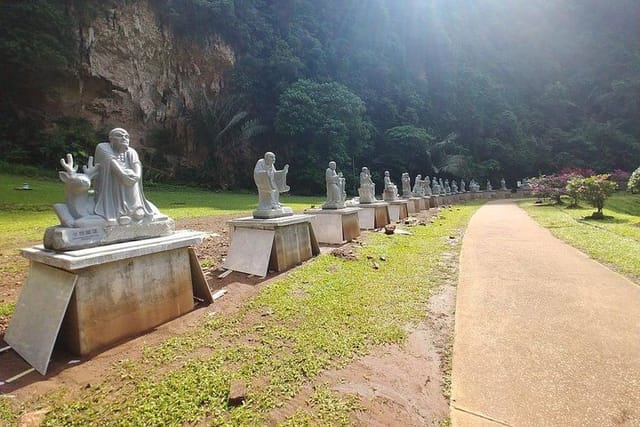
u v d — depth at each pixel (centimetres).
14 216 982
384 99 3834
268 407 234
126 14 2380
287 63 3092
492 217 1345
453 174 3628
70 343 303
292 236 593
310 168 2944
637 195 2189
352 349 313
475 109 4459
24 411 227
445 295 455
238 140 2861
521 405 241
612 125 4334
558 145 4328
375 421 227
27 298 325
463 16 5512
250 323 363
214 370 274
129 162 376
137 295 343
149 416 223
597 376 270
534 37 5694
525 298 436
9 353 303
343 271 545
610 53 5131
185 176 2677
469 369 286
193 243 402
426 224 1122
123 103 2447
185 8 2709
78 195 335
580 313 386
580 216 1277
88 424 217
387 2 4512
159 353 302
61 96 2172
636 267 545
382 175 3488
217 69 2984
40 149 1961
